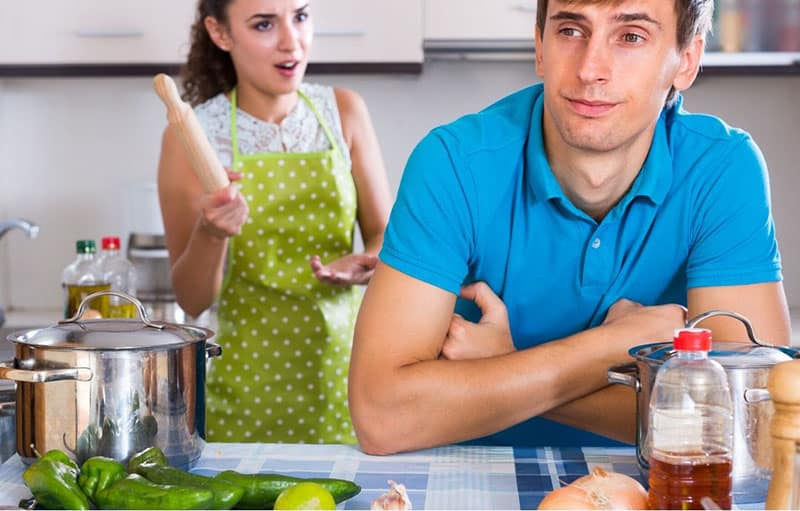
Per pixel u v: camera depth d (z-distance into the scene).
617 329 1.37
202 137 1.84
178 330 1.26
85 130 3.15
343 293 2.31
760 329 1.39
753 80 3.08
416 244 1.38
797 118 3.09
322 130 2.33
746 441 1.10
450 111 3.13
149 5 2.80
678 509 1.01
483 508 1.14
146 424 1.19
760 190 1.42
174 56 2.82
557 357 1.35
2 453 1.36
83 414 1.18
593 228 1.43
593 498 1.02
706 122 1.45
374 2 2.79
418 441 1.34
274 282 2.29
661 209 1.42
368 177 2.38
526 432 1.59
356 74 3.00
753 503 1.11
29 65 2.82
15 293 3.18
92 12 2.81
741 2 2.79
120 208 3.18
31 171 3.16
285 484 1.10
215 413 2.28
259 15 2.16
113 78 3.14
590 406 1.37
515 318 1.50
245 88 2.29
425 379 1.32
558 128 1.29
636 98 1.25
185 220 2.27
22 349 1.20
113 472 1.11
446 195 1.39
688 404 1.02
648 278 1.46
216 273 2.20
